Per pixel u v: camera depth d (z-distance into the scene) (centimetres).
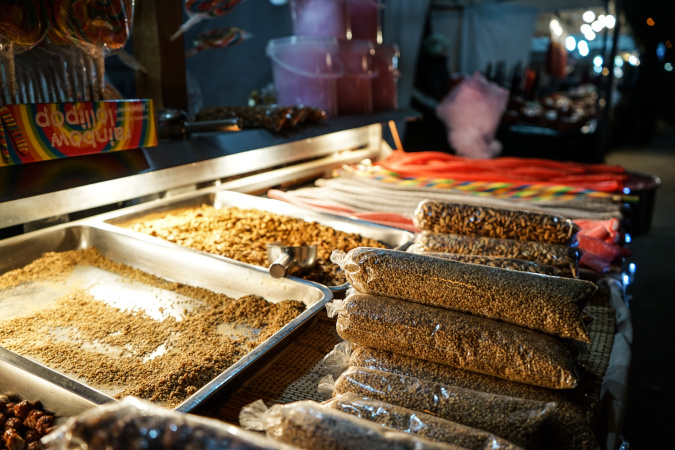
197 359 139
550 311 116
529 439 102
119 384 129
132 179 208
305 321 144
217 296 177
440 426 98
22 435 115
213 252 200
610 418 122
